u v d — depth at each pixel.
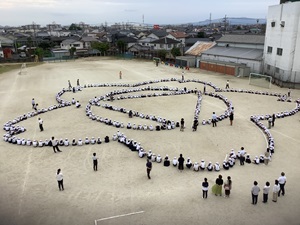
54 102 37.12
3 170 19.81
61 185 17.27
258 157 20.83
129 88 44.88
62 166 20.30
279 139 24.69
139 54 90.44
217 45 70.44
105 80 51.62
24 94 41.53
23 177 18.88
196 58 68.50
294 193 16.69
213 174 18.97
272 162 20.59
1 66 71.62
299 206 15.49
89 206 15.73
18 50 103.00
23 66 67.19
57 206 15.77
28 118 30.84
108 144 23.89
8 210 15.47
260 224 14.12
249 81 48.47
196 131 26.55
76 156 21.81
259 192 16.81
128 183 18.00
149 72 60.38
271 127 27.53
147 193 16.88
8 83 49.59
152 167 19.97
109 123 28.36
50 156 21.88
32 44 117.25
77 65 73.25
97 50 98.62
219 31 178.25
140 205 15.75
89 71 62.31
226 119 29.97
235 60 58.59
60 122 29.44
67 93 41.81
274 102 36.12
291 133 26.05
